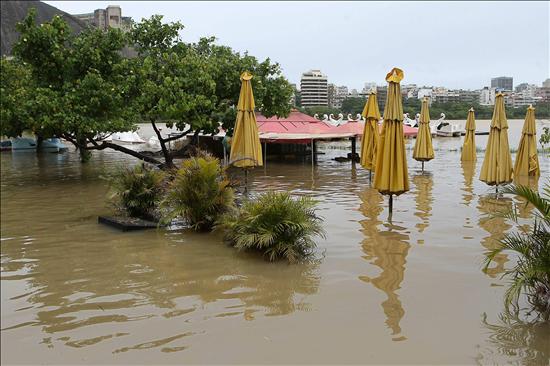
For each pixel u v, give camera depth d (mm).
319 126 25906
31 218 12273
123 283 7512
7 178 19625
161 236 10086
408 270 7676
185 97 17672
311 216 9102
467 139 23625
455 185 16219
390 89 10906
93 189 16703
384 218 11242
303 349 5324
